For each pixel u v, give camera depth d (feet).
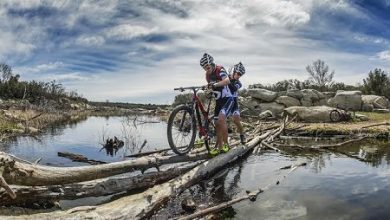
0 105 91.56
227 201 21.77
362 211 19.79
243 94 99.71
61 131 62.28
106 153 39.29
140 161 24.16
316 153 36.94
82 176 20.89
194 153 28.45
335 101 76.54
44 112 94.38
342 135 49.03
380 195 22.31
